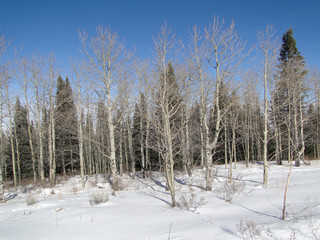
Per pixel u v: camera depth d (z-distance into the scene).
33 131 28.72
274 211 7.16
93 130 27.70
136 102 20.34
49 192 16.78
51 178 19.78
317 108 26.19
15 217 8.86
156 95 10.70
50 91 20.36
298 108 24.42
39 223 7.61
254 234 4.99
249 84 15.97
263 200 8.98
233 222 6.29
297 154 22.06
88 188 17.98
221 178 18.50
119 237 5.82
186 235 5.54
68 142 29.03
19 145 29.23
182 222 6.96
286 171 19.17
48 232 6.47
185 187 15.29
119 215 8.19
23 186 21.70
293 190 10.73
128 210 8.99
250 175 18.84
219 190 12.42
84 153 31.12
